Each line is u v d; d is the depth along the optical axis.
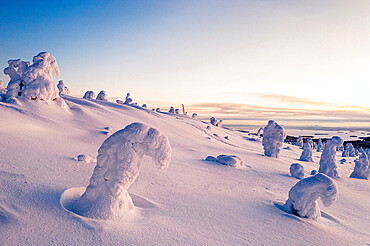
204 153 16.91
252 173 11.41
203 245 3.28
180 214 4.39
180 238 3.35
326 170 16.77
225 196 6.33
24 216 3.00
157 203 4.81
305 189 5.76
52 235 2.77
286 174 12.98
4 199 3.29
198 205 5.11
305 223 5.20
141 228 3.44
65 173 5.24
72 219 3.19
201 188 6.76
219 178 8.89
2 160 4.98
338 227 5.65
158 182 6.43
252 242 3.72
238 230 4.11
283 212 5.82
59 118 13.63
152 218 3.93
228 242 3.55
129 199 3.99
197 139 27.39
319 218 5.99
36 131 8.87
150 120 26.94
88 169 6.01
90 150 8.93
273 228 4.54
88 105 22.66
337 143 16.58
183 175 8.04
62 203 3.72
